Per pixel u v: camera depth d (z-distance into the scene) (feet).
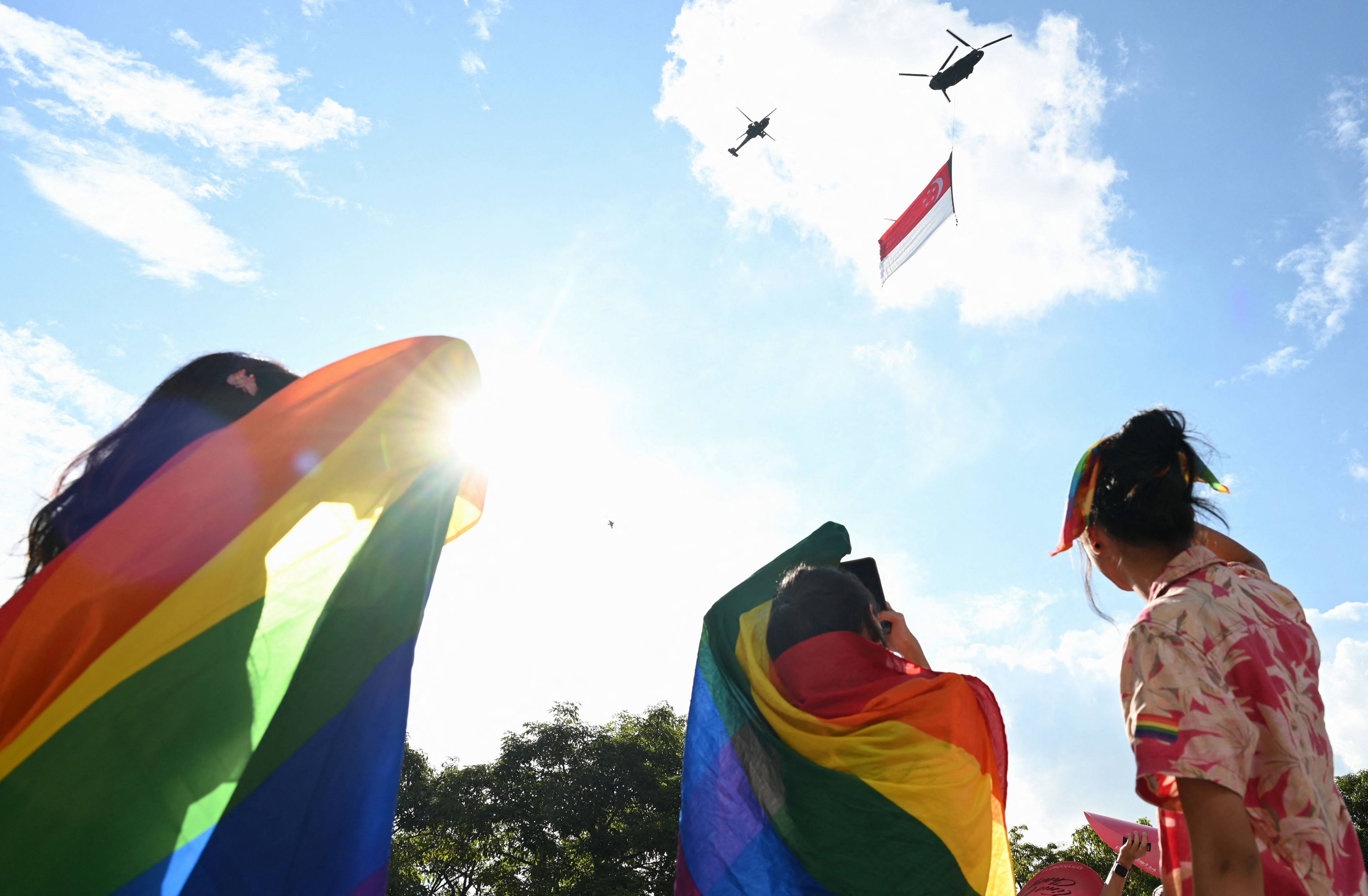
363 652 6.43
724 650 9.75
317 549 6.54
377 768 6.17
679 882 8.55
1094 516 6.32
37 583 5.68
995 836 8.17
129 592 5.81
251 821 5.58
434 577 7.11
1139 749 5.18
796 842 8.16
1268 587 5.79
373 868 5.91
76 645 5.63
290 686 6.04
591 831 86.02
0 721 5.42
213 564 6.11
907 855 7.82
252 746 5.76
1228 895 4.68
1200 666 5.27
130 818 5.26
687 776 9.05
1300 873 4.99
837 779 8.28
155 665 5.68
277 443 6.74
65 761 5.25
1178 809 5.37
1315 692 5.44
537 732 92.84
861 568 11.07
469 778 87.45
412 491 7.22
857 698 8.71
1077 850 81.56
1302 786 5.06
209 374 7.30
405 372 7.65
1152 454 6.11
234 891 5.38
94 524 6.36
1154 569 6.08
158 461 6.77
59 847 5.05
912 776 8.20
